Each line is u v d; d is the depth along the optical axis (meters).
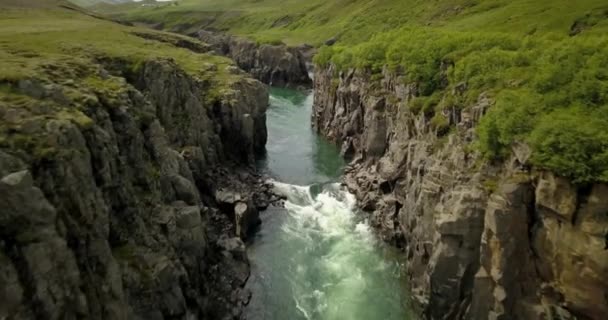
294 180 73.94
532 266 32.41
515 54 45.34
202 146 67.19
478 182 36.28
